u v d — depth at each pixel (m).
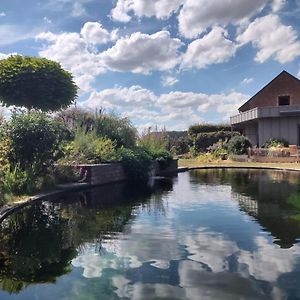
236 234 6.37
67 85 24.58
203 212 8.34
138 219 7.65
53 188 11.55
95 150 14.86
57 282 4.37
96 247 5.67
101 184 13.80
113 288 4.18
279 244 5.76
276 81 33.47
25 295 4.04
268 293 4.05
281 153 25.58
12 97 23.34
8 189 9.68
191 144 34.66
